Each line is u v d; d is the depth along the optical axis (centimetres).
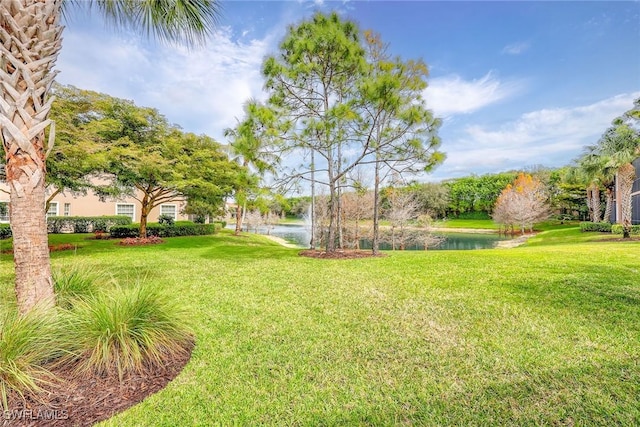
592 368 256
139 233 1418
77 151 891
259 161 827
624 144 1281
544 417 200
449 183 3941
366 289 521
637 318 361
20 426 182
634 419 195
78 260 830
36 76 265
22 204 266
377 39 961
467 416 204
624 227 1333
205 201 1415
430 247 2145
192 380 247
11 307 292
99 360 238
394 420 202
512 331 335
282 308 425
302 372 261
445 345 306
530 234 2658
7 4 249
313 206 1180
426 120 824
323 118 822
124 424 193
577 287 488
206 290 520
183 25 395
